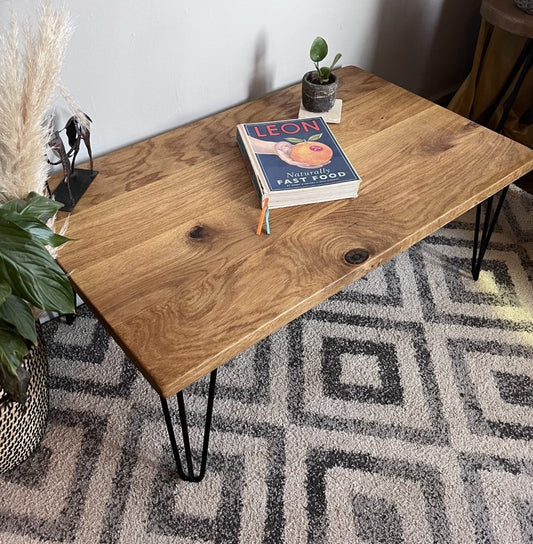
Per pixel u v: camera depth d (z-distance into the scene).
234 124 1.22
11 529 0.99
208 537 0.99
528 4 1.40
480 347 1.28
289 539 0.99
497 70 1.72
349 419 1.15
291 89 1.34
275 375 1.21
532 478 1.08
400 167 1.10
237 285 0.88
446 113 1.24
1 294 0.70
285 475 1.07
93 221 0.98
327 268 0.90
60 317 1.30
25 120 0.81
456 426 1.15
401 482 1.06
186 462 1.08
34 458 1.08
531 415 1.17
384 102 1.28
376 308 1.34
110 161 1.11
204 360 0.78
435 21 1.69
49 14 0.80
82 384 1.19
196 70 1.23
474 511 1.03
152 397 1.17
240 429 1.13
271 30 1.30
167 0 1.08
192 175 1.08
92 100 1.12
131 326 0.81
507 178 1.08
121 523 1.00
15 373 0.75
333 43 1.47
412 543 0.99
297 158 1.06
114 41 1.07
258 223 0.98
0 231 0.72
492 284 1.41
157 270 0.90
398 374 1.22
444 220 1.01
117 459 1.08
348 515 1.02
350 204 1.02
